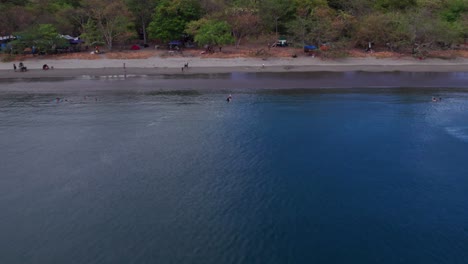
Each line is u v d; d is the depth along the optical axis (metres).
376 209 23.28
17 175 28.36
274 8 98.06
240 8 97.81
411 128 37.84
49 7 102.62
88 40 90.94
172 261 18.86
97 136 36.75
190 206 23.84
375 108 45.53
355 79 67.25
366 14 102.50
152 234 21.05
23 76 74.50
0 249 19.92
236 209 23.44
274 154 31.75
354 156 31.11
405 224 21.77
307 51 92.00
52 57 89.50
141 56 89.62
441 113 43.16
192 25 92.12
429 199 24.36
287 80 66.94
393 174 27.83
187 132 37.62
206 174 28.23
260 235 20.83
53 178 27.84
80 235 21.03
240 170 28.83
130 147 33.78
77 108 47.66
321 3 102.81
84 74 76.31
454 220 22.11
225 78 69.88
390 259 18.92
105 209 23.64
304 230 21.25
